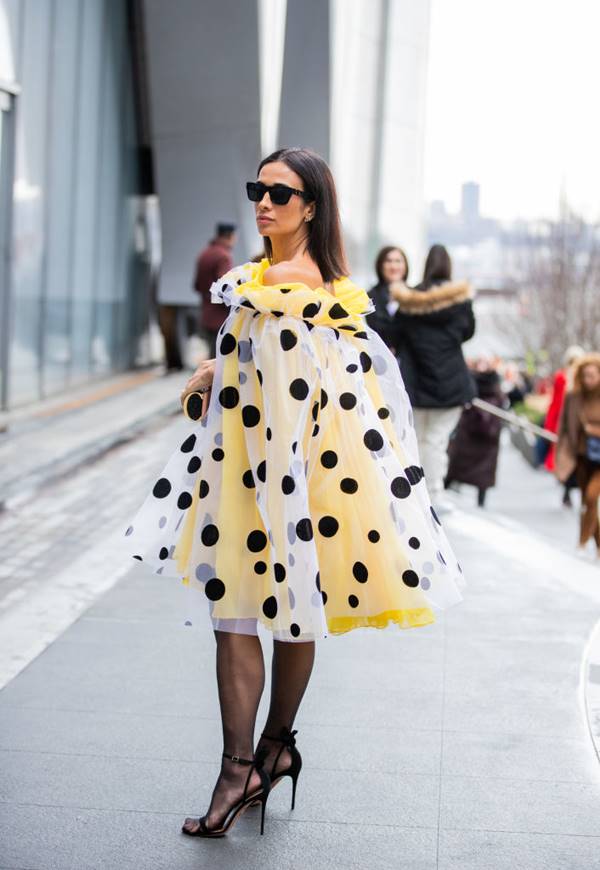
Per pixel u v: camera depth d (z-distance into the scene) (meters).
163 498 4.25
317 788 4.62
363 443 4.14
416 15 32.34
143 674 5.97
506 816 4.38
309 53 27.05
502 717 5.43
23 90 16.69
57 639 6.60
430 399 10.15
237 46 23.94
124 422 16.19
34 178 17.38
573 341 58.28
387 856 4.05
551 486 22.33
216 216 24.94
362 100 30.88
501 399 15.30
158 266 26.11
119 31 22.84
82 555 8.82
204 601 4.18
